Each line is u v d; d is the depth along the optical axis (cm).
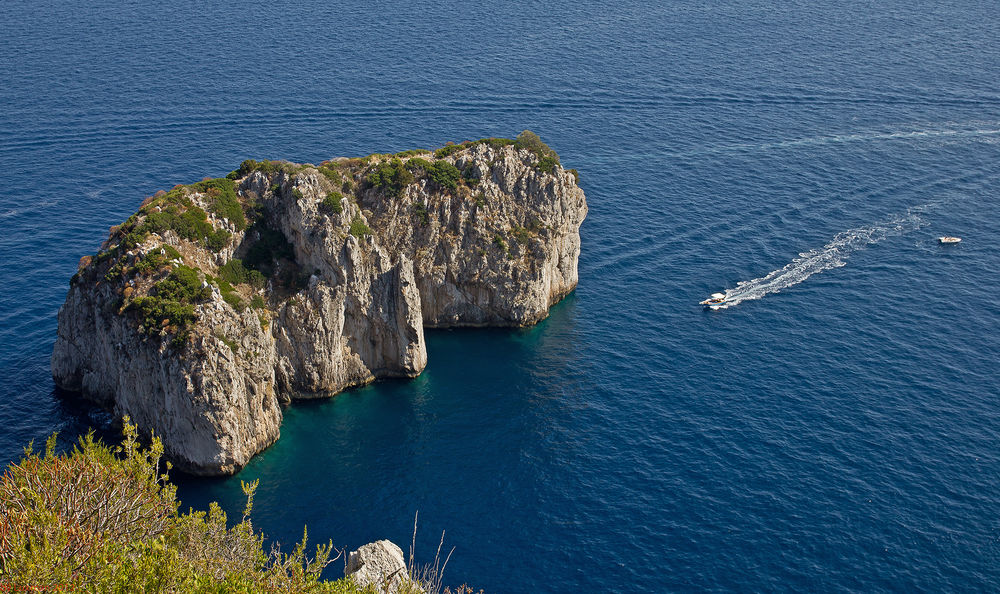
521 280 11969
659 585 7869
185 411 9069
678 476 9206
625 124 18450
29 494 4284
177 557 4022
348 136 17162
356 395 10862
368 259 10800
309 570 4475
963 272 13300
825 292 12694
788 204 15275
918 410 10206
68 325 10062
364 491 9131
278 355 10488
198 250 10338
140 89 18975
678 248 13812
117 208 14275
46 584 3647
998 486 9062
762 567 8056
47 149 16150
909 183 16212
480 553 8256
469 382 11019
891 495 8919
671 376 10888
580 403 10469
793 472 9231
